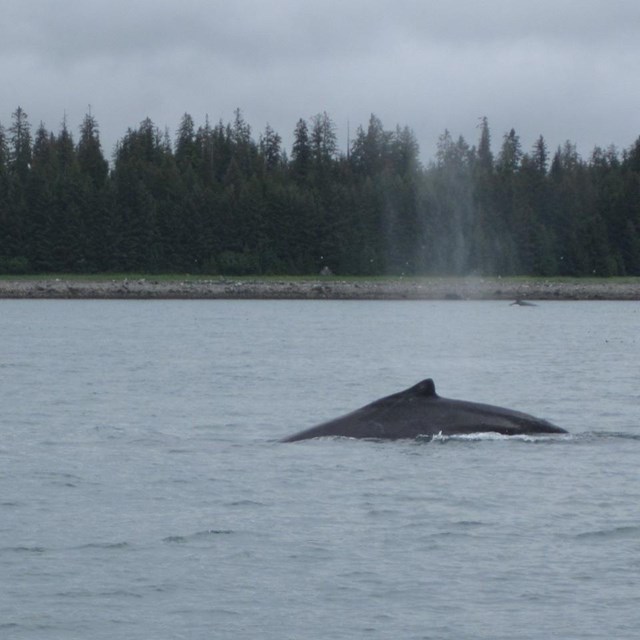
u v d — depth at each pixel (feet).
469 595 171.12
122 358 624.59
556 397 424.87
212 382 483.51
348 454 271.49
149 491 237.86
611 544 196.34
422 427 289.53
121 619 162.09
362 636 156.25
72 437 314.55
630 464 262.88
